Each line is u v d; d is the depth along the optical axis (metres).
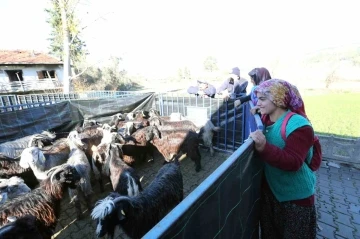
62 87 26.83
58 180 3.48
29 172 5.07
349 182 5.14
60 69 29.14
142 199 3.22
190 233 0.96
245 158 1.51
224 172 1.20
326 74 36.97
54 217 3.47
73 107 8.44
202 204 1.03
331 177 5.39
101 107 9.20
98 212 2.81
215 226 1.21
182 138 6.31
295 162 1.50
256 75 4.16
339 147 6.14
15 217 2.86
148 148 6.97
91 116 8.98
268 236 2.07
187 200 0.95
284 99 1.68
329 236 3.48
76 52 24.25
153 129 6.52
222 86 8.62
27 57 27.80
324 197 4.55
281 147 1.64
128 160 5.92
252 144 1.58
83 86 30.33
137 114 9.43
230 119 7.55
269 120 1.92
